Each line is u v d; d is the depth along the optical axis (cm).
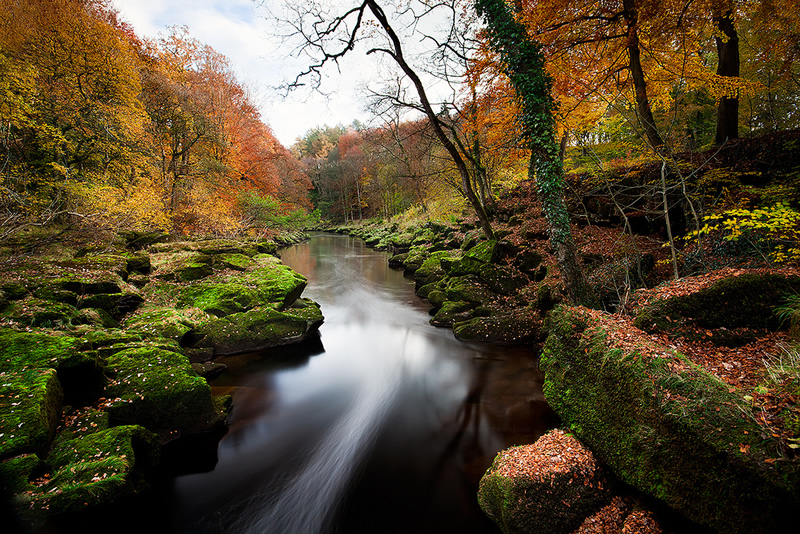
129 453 394
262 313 905
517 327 840
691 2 847
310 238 4303
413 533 367
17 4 1295
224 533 383
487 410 580
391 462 474
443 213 2458
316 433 548
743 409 250
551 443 375
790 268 441
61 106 1304
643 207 908
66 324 612
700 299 406
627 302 538
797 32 1003
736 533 218
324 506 411
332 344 912
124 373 530
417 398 639
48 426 386
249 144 2789
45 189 1193
